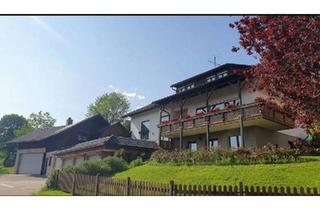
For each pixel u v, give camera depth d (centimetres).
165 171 1734
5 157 6244
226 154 1700
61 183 1664
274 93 673
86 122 4141
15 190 1703
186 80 2953
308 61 580
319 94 574
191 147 2695
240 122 2005
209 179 1390
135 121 3581
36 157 3812
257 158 1545
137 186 1077
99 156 2633
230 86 2347
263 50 662
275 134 2327
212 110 2289
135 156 2694
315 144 745
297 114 650
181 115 2595
